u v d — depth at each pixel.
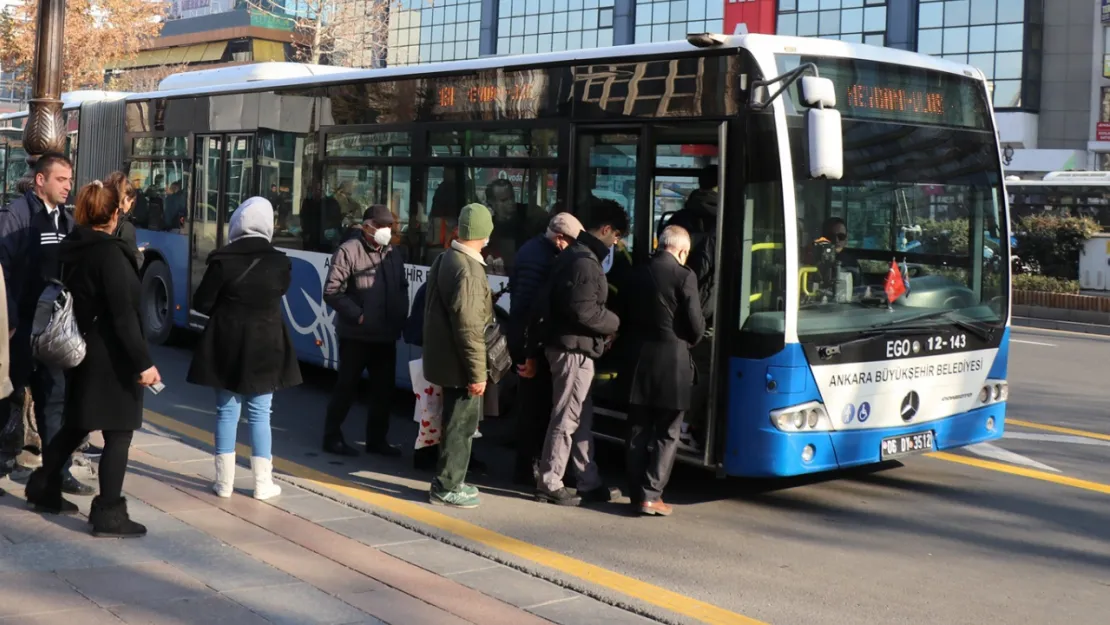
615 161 8.24
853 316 7.52
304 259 11.58
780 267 7.21
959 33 40.41
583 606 5.43
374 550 6.16
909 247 7.86
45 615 4.89
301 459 8.69
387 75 10.47
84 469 7.27
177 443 8.57
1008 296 8.44
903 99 7.89
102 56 41.88
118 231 6.98
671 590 6.00
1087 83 39.09
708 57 7.58
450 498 7.41
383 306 8.74
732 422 7.33
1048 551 6.90
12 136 19.50
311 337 11.55
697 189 7.68
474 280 7.07
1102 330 20.80
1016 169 39.75
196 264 13.65
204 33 66.19
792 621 5.59
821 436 7.35
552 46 52.69
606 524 7.24
